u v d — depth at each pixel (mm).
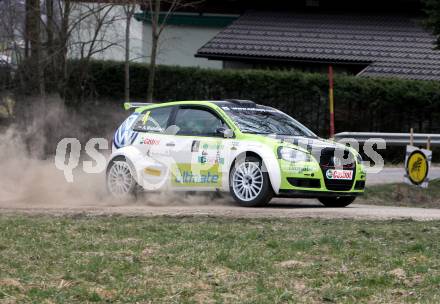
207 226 25094
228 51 71062
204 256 20734
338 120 59812
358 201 38125
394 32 73375
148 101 55406
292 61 70375
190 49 81062
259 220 26391
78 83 56438
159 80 62438
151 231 24266
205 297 17188
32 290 17406
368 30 74000
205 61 80562
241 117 31422
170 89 62250
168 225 25250
